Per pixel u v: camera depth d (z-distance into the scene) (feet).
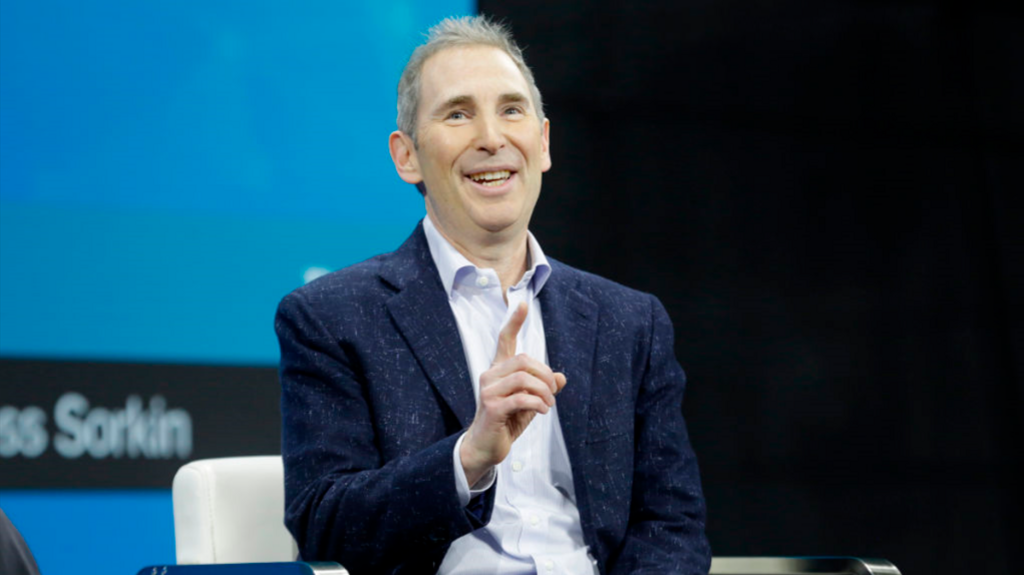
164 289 24.57
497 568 13.83
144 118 24.59
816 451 33.45
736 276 33.14
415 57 15.25
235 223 25.40
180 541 15.05
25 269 23.26
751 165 33.55
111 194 24.16
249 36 25.76
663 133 32.60
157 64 24.77
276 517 15.62
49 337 23.34
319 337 14.23
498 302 14.92
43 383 23.17
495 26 15.57
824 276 34.04
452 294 14.93
